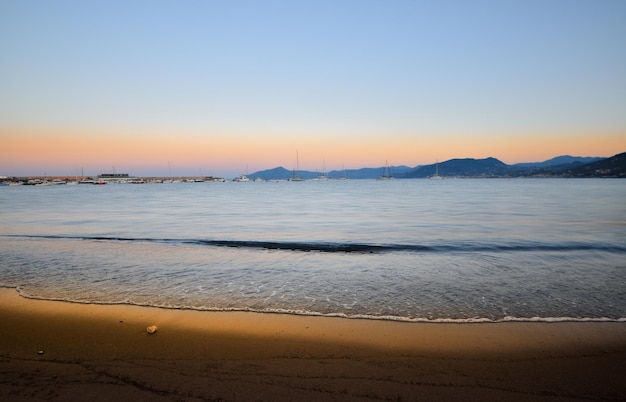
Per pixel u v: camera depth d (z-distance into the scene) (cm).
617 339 633
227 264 1244
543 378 506
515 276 1073
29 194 7625
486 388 480
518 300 852
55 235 1920
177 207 3984
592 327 688
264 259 1325
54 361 555
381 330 677
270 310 787
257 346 608
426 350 594
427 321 722
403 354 580
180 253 1435
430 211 3250
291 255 1396
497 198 5150
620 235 1789
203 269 1172
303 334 658
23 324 705
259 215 3047
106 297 877
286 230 2127
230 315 756
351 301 851
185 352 585
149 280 1038
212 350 593
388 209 3531
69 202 4875
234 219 2741
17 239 1783
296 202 4812
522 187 10044
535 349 597
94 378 505
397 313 770
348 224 2384
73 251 1474
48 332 667
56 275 1092
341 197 6034
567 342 623
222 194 7719
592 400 455
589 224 2216
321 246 1562
